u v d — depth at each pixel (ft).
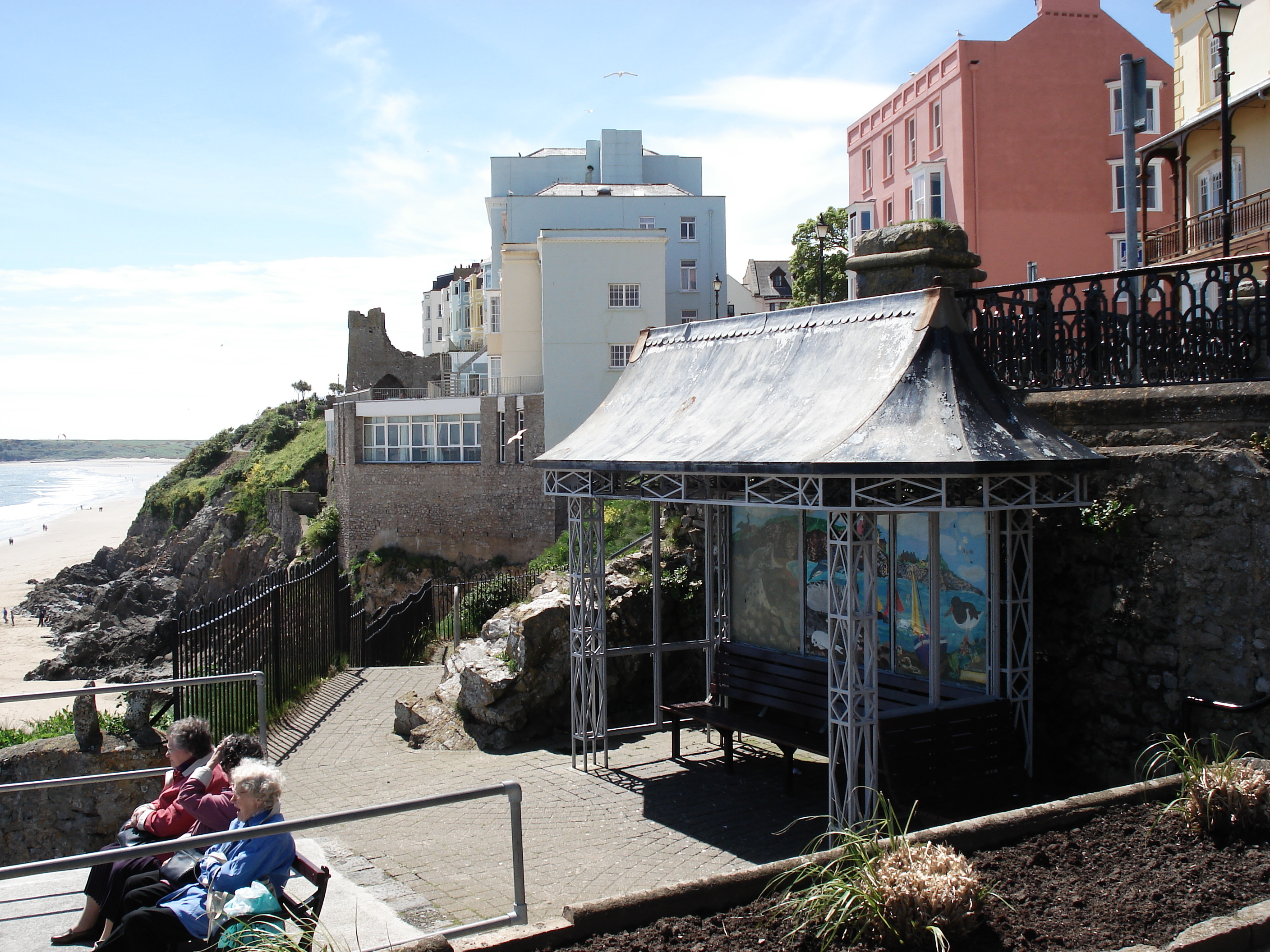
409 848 23.54
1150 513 24.04
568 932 13.42
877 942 12.81
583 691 31.19
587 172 167.73
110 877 15.57
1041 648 26.61
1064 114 105.81
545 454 32.45
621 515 73.10
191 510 178.91
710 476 25.72
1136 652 24.30
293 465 162.40
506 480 117.08
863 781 24.71
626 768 30.78
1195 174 76.64
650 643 37.52
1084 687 25.52
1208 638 22.79
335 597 46.93
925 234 29.22
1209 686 22.72
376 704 40.45
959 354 23.47
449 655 42.52
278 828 12.46
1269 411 22.50
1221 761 20.34
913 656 27.30
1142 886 13.98
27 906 17.51
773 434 24.34
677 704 32.53
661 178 172.55
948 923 12.60
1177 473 23.52
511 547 117.19
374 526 122.11
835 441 21.83
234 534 156.25
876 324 25.31
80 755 26.68
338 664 46.85
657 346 34.24
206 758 17.21
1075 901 13.66
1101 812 16.67
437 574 117.50
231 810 16.01
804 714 28.81
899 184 121.08
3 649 119.65
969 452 20.51
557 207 145.79
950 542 26.45
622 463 27.30
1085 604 25.54
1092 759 25.25
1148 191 104.68
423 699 37.09
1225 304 23.84
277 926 13.26
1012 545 25.44
